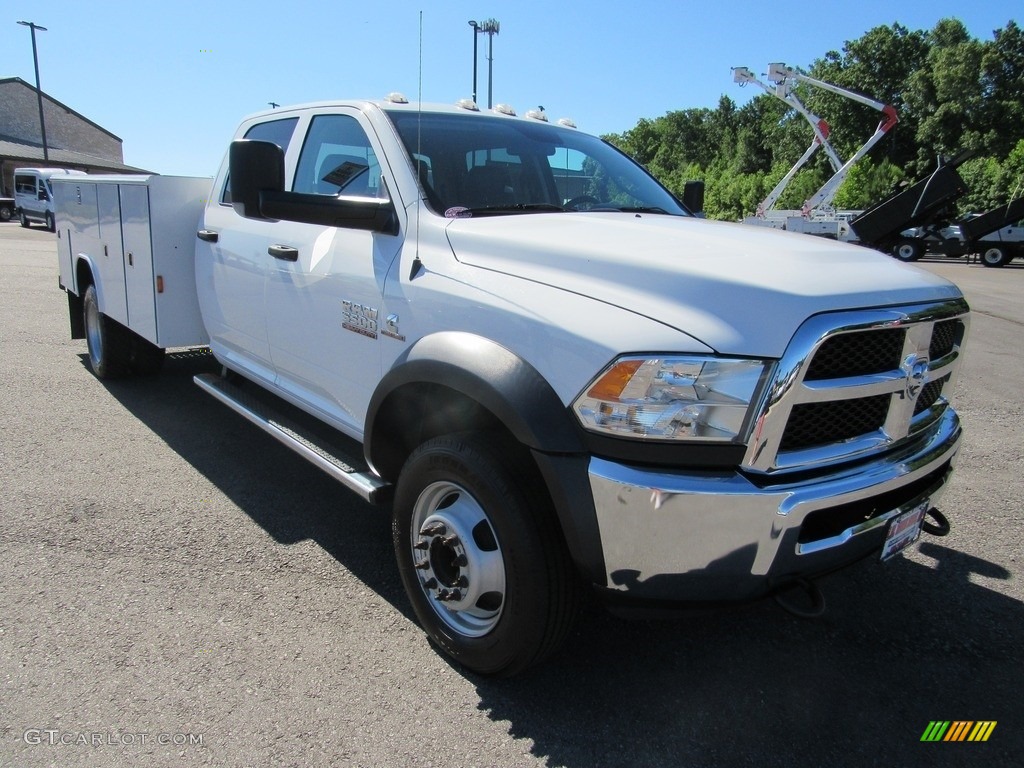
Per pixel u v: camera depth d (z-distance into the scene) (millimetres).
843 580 3398
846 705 2557
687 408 2031
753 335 2043
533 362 2271
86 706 2383
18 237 23891
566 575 2316
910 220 20234
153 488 4102
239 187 2811
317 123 3717
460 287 2582
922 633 3000
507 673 2527
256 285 3838
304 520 3773
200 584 3141
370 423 2893
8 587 3051
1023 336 10344
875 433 2340
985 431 5734
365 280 3004
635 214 3242
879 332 2238
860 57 62312
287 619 2918
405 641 2812
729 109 91812
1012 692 2656
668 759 2279
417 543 2693
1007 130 54469
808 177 48000
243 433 5039
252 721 2352
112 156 62156
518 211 3111
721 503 2006
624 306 2186
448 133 3312
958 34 61062
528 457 2367
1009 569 3521
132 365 5988
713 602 2141
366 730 2338
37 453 4539
